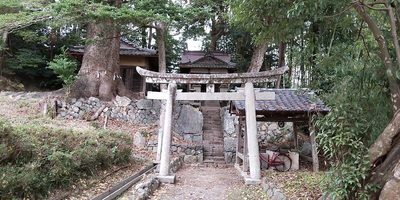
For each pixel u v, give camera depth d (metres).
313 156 9.37
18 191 4.60
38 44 21.02
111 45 16.33
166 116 8.85
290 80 9.27
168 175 8.65
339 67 4.63
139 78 20.64
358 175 3.72
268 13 4.33
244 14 4.65
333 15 4.11
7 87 17.73
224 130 15.04
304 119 10.45
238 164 11.79
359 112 4.10
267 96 8.70
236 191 7.39
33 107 14.24
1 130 4.80
